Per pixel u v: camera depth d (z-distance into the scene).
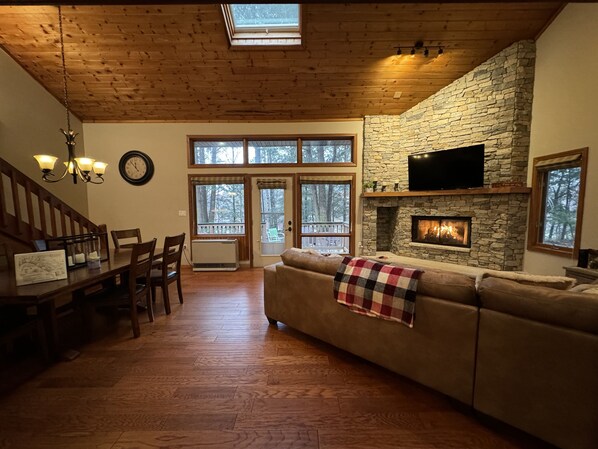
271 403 1.72
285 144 5.48
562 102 3.49
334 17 3.46
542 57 3.77
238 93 4.72
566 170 3.56
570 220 3.51
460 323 1.58
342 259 2.21
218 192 5.52
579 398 1.24
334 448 1.41
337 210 5.59
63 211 3.74
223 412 1.64
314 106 5.07
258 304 3.44
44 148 4.46
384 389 1.86
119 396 1.78
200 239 5.38
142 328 2.77
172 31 3.64
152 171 5.37
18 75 4.04
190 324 2.86
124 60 4.06
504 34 3.78
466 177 4.38
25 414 1.63
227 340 2.52
